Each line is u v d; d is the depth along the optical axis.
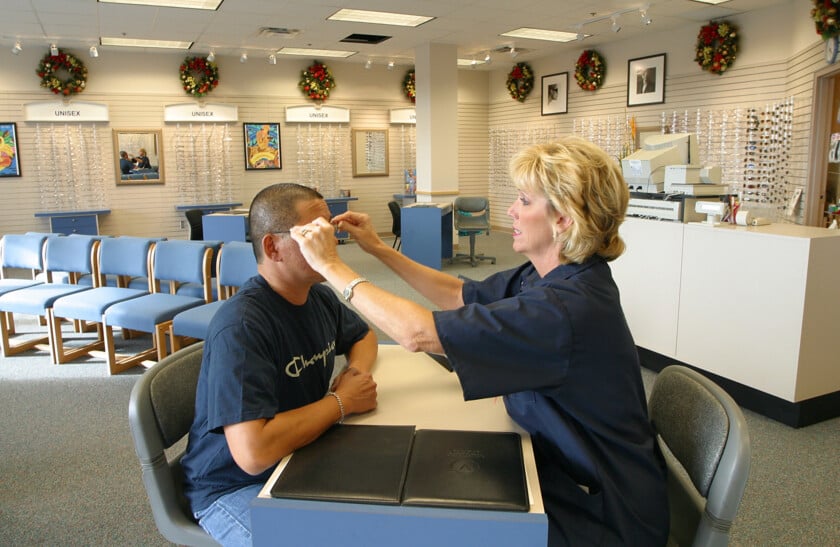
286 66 9.86
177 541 1.48
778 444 2.98
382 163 10.81
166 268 4.39
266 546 1.02
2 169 8.46
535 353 1.11
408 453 1.17
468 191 11.73
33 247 4.98
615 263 4.20
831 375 3.19
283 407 1.39
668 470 1.51
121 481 2.70
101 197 9.05
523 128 10.74
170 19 6.77
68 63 8.39
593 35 8.12
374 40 8.24
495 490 1.02
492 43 8.56
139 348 4.59
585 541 1.15
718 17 6.98
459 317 1.12
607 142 8.89
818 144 5.44
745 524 2.33
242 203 9.91
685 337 3.71
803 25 5.84
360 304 1.19
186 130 9.41
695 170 3.73
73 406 3.54
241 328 1.30
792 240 3.04
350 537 1.00
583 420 1.17
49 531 2.33
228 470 1.40
